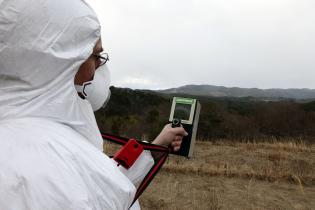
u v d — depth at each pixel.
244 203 7.64
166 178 9.01
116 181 1.25
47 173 1.14
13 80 1.29
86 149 1.26
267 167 10.27
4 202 1.11
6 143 1.20
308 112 23.84
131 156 1.72
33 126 1.24
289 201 7.88
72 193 1.13
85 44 1.31
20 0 1.24
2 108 1.28
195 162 10.80
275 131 22.27
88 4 1.36
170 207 7.24
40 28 1.24
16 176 1.13
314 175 9.59
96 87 1.63
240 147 13.87
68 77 1.31
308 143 14.77
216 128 19.75
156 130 15.04
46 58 1.25
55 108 1.30
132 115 21.16
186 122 1.97
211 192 8.14
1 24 1.23
